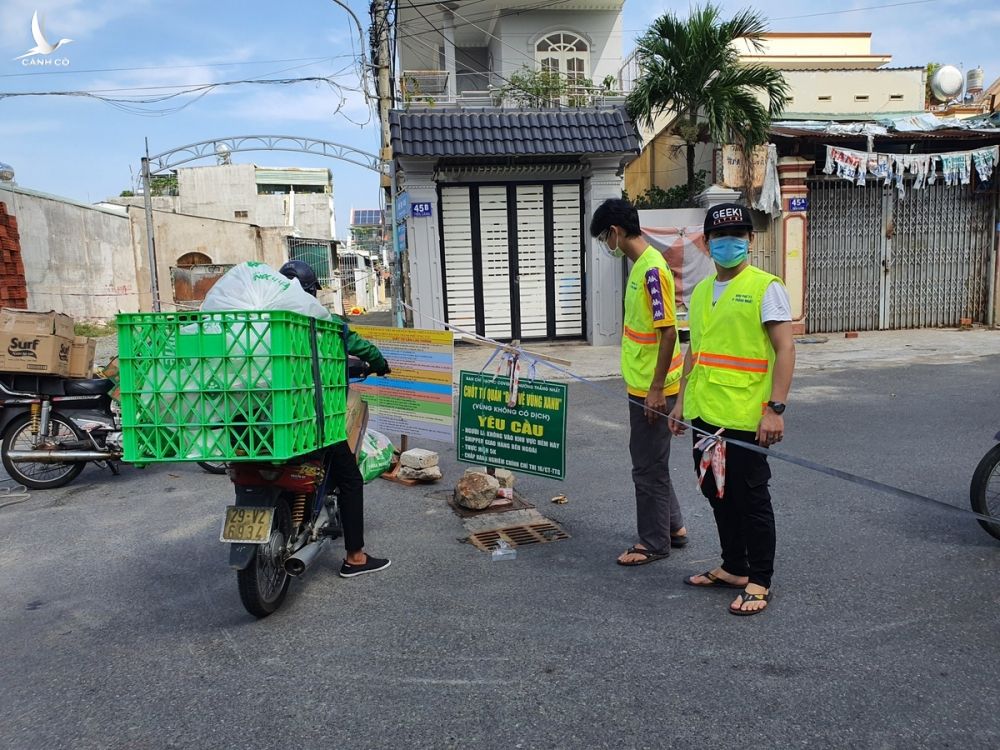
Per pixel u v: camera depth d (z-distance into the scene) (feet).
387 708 9.46
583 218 45.57
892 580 12.80
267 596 12.15
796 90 57.26
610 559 14.28
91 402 20.40
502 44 65.31
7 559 15.38
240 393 10.48
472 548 15.07
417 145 41.27
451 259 45.03
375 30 50.39
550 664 10.37
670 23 43.70
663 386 13.09
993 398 27.73
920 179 44.91
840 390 30.48
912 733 8.60
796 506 16.85
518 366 17.25
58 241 69.21
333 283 112.98
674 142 55.57
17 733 9.21
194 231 96.58
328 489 14.19
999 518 13.62
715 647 10.69
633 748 8.48
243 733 9.05
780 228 45.96
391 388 20.54
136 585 13.85
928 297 48.88
